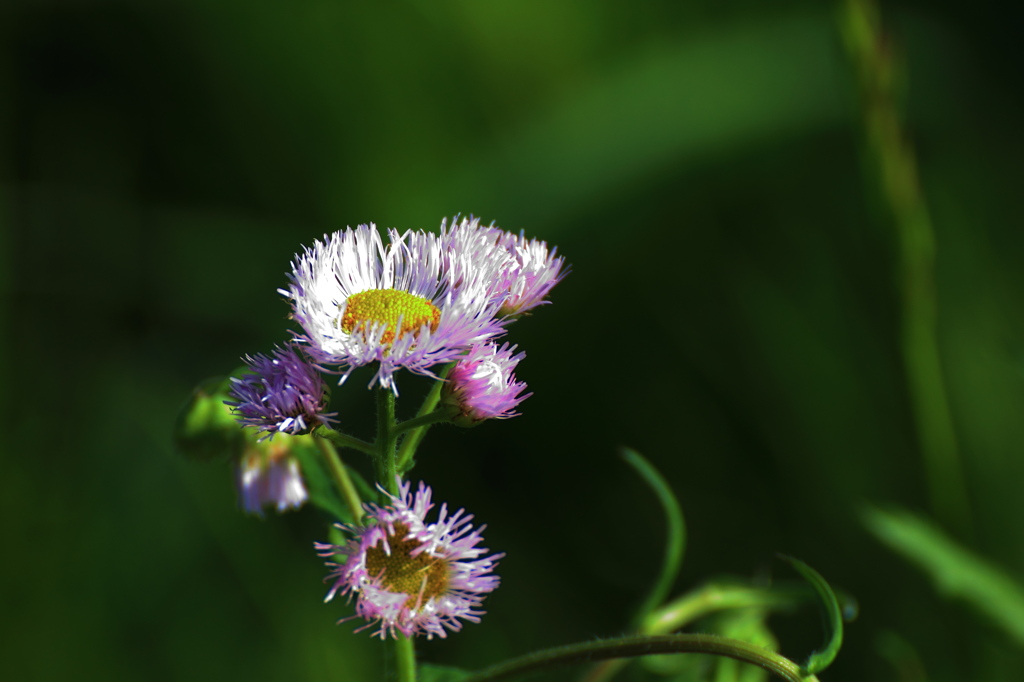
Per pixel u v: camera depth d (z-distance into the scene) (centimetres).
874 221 55
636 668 50
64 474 74
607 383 80
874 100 53
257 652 65
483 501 79
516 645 70
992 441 67
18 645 65
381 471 44
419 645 68
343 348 44
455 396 44
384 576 43
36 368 84
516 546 76
